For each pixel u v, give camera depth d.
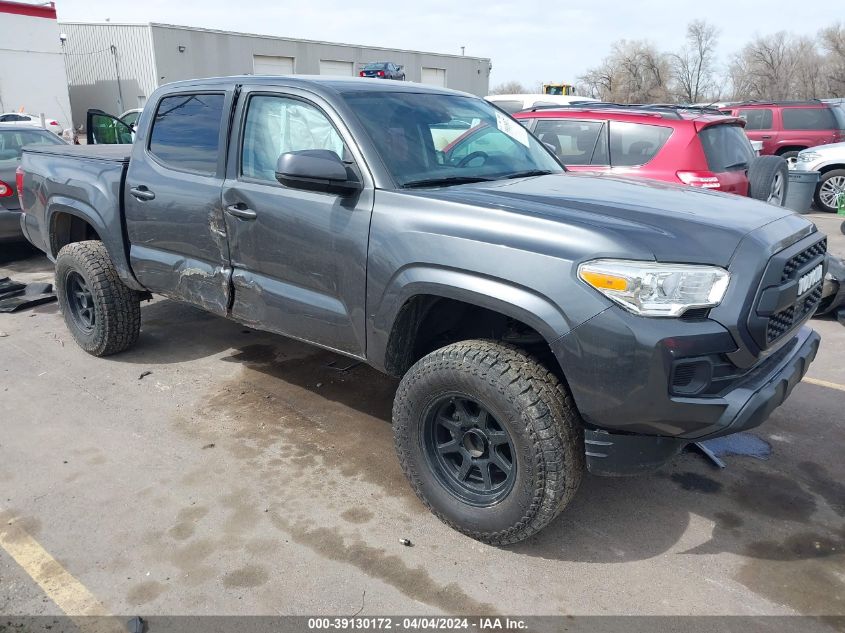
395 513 3.08
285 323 3.46
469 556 2.79
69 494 3.20
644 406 2.38
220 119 3.73
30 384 4.44
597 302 2.37
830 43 54.19
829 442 3.73
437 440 2.97
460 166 3.40
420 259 2.76
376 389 4.40
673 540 2.90
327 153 2.96
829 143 13.42
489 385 2.59
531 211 2.65
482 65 52.34
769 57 55.69
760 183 6.84
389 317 2.93
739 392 2.43
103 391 4.34
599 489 3.30
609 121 6.64
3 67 31.67
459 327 3.25
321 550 2.82
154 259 4.14
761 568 2.72
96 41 36.06
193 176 3.82
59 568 2.70
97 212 4.41
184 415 4.02
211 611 2.48
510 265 2.53
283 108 3.46
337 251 3.10
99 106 37.44
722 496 3.23
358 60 43.12
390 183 3.01
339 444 3.70
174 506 3.12
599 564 2.75
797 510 3.12
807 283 2.77
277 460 3.53
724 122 6.57
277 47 38.88
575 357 2.42
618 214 2.65
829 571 2.71
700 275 2.38
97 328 4.71
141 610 2.49
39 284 6.62
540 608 2.51
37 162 5.07
